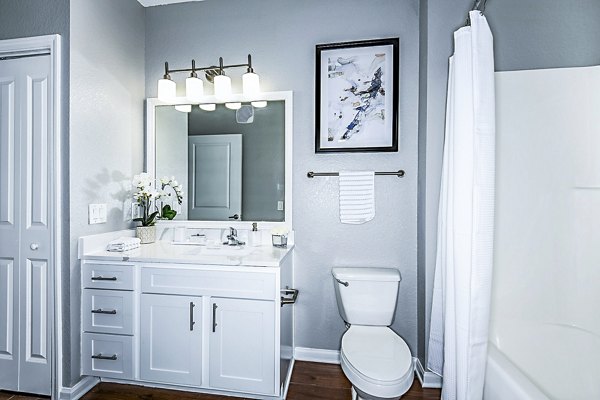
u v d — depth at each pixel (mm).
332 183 2137
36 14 1758
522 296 1738
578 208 1701
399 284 2008
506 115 1755
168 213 2256
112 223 2068
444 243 1691
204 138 2281
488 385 1365
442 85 1820
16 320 1804
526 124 1745
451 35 1809
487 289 1410
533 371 1615
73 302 1771
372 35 2092
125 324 1776
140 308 1767
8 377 1812
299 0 2178
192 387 1780
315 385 1888
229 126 2250
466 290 1416
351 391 1825
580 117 1703
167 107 2326
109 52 2012
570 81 1713
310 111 2164
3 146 1812
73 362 1764
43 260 1774
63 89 1732
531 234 1739
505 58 1785
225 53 2270
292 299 1789
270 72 2209
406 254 2068
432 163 1831
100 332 1797
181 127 2309
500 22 1788
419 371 1987
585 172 1693
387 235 2086
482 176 1410
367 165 2104
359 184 2080
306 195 2164
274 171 2199
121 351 1781
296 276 2184
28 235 1786
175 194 2307
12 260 1817
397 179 2074
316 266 2158
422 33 1952
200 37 2303
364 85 2090
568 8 1746
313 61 2162
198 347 1724
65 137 1738
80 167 1802
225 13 2273
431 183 1834
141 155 2330
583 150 1698
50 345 1756
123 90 2145
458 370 1416
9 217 1816
